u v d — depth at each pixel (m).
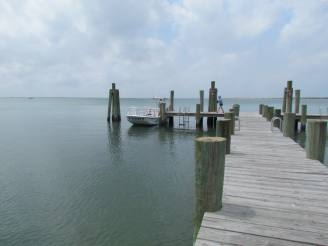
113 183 10.41
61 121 35.06
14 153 15.77
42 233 6.83
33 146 17.89
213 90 26.05
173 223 7.29
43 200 8.83
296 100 23.67
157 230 6.94
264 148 7.60
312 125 6.18
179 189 9.70
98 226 7.16
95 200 8.81
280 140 8.91
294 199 3.91
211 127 25.72
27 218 7.60
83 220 7.49
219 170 3.42
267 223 3.19
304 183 4.62
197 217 3.54
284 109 24.27
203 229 3.06
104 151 16.22
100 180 10.79
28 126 29.34
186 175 11.32
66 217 7.66
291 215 3.40
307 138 6.36
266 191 4.24
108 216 7.70
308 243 2.77
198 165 3.43
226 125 6.81
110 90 30.56
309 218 3.32
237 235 2.93
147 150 16.41
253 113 20.72
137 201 8.70
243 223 3.19
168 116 26.70
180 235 6.71
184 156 14.76
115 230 6.96
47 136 22.12
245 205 3.69
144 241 6.47
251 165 5.78
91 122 33.28
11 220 7.49
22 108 76.06
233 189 4.32
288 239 2.84
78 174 11.60
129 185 10.17
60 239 6.57
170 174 11.48
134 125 27.70
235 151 7.20
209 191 3.42
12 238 6.61
